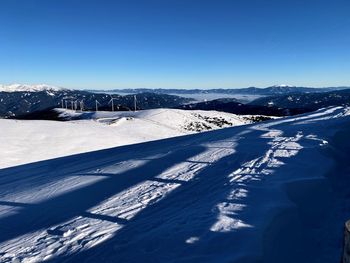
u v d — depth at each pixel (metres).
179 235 6.57
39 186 12.84
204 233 6.50
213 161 13.50
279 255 6.04
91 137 42.25
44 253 6.64
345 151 14.41
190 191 9.65
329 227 7.31
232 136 21.19
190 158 14.60
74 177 13.63
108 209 8.80
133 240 6.66
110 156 18.94
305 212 8.02
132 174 12.69
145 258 5.89
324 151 13.66
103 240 6.89
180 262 5.59
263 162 12.31
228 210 7.55
